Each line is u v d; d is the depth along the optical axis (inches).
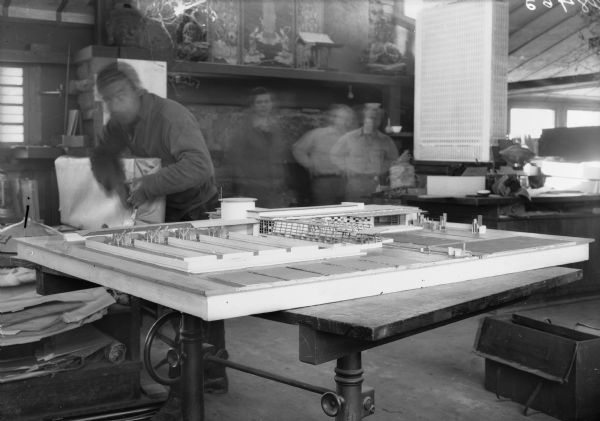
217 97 338.0
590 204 289.6
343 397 105.3
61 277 154.1
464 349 217.2
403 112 399.9
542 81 447.2
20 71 281.7
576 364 157.6
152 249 120.3
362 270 105.7
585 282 286.4
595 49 416.5
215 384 176.9
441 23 368.2
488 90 352.8
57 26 291.1
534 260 133.3
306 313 94.8
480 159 355.6
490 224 265.7
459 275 119.5
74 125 274.4
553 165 339.3
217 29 332.5
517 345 171.6
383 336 87.9
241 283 94.3
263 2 344.5
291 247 114.9
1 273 184.9
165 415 143.6
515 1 372.8
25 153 268.2
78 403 150.5
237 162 346.9
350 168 374.3
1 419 143.2
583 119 513.3
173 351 132.7
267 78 348.2
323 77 346.9
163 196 248.2
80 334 157.6
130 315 158.4
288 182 360.5
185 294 93.8
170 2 311.4
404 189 327.9
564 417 161.0
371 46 373.7
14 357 151.6
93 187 246.1
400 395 177.9
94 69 265.3
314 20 360.8
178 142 253.4
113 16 277.9
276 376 125.7
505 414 166.1
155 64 275.0
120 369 153.9
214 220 155.7
